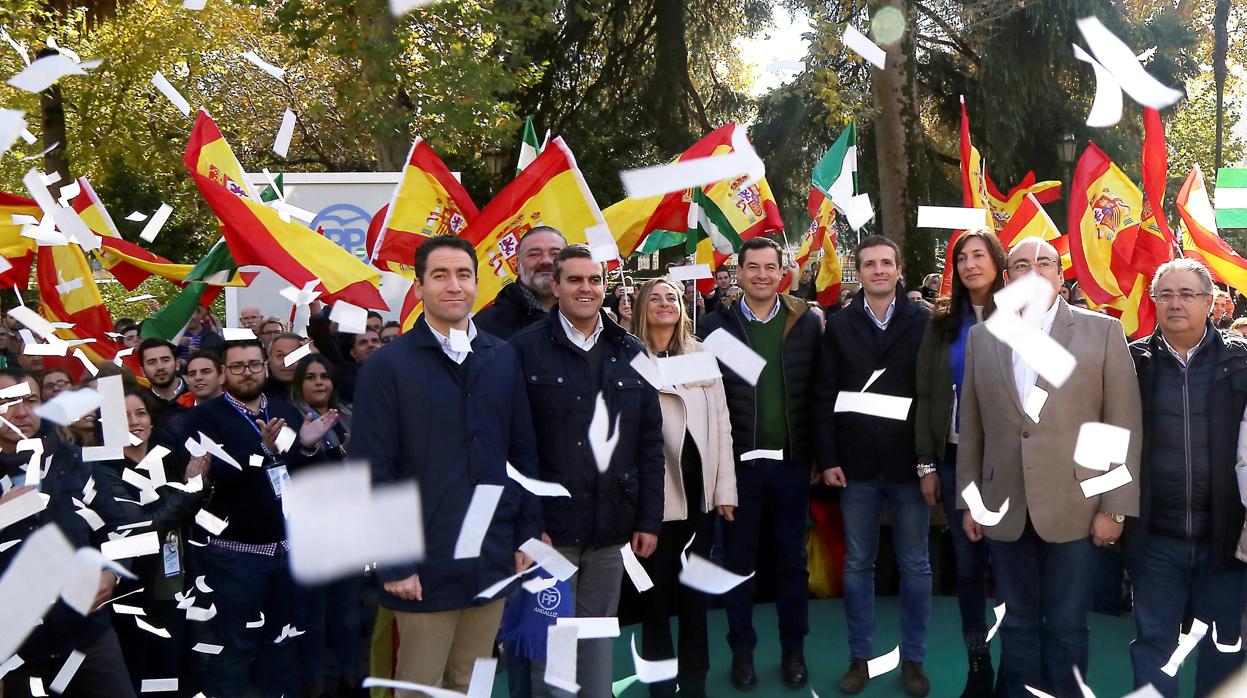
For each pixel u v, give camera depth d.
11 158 11.46
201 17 15.02
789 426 4.05
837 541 5.21
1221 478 3.16
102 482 3.12
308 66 16.42
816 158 18.00
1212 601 3.24
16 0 13.06
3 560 2.74
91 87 14.89
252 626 3.75
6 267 4.06
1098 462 2.54
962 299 3.82
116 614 3.60
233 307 8.57
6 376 3.18
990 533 3.43
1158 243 5.71
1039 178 17.22
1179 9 18.69
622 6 17.64
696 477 3.82
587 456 3.25
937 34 17.97
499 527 2.90
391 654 3.49
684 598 3.92
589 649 3.32
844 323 4.03
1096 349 3.25
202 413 3.77
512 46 13.85
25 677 2.88
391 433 2.78
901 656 4.09
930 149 17.64
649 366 3.17
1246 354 3.16
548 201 4.50
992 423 3.42
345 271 4.67
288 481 3.63
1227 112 19.92
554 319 3.35
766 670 4.27
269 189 7.63
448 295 2.84
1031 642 3.42
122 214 15.98
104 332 5.36
